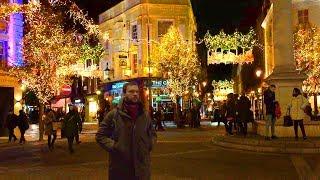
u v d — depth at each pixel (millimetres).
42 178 12242
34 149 22125
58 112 45281
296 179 11391
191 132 33656
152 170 13227
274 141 18031
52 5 37219
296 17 46562
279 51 21578
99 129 5750
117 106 5828
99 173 12945
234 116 24609
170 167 13852
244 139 19469
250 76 75625
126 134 5594
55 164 15492
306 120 21375
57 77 35781
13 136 27422
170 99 49562
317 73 40344
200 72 52781
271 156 16297
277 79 21047
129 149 5566
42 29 33625
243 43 50000
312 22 45656
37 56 33219
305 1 45875
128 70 51656
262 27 65562
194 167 13797
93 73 56875
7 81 33344
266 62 58312
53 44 34062
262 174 12234
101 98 57844
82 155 18391
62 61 35531
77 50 41625
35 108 59531
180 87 46188
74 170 13742
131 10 51844
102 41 58438
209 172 12719
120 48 53094
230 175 12133
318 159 15156
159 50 47531
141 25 49969
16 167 14852
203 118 71250
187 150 19234
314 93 40969
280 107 20734
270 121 19047
